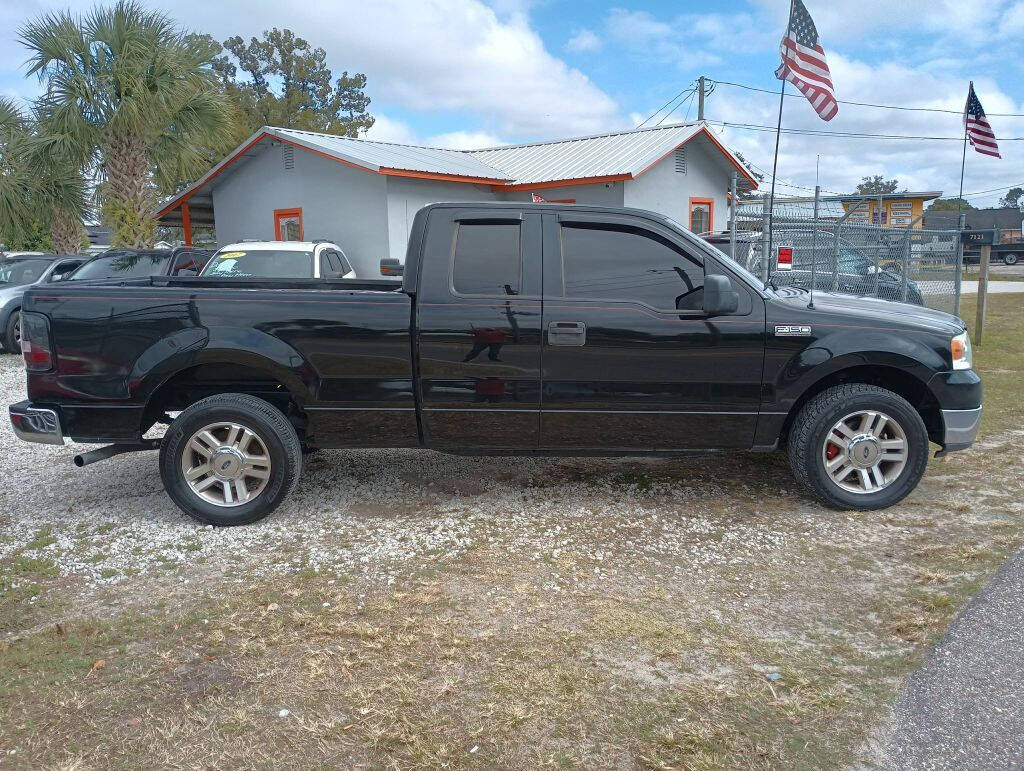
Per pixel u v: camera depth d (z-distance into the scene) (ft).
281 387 16.30
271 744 8.50
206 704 9.26
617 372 14.88
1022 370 30.68
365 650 10.42
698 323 14.79
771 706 9.11
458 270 14.90
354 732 8.69
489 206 15.01
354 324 14.71
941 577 12.42
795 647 10.43
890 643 10.51
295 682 9.70
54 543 14.32
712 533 14.47
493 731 8.68
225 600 11.94
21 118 52.47
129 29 47.78
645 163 51.13
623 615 11.32
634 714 8.97
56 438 14.76
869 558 13.28
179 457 14.89
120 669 10.05
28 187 52.80
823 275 37.99
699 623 11.10
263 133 51.55
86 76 47.85
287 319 14.67
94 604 11.90
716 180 61.31
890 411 15.06
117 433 14.93
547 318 14.71
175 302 14.60
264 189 55.47
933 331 15.25
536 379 14.88
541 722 8.83
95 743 8.55
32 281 42.39
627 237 15.06
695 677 9.73
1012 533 14.23
